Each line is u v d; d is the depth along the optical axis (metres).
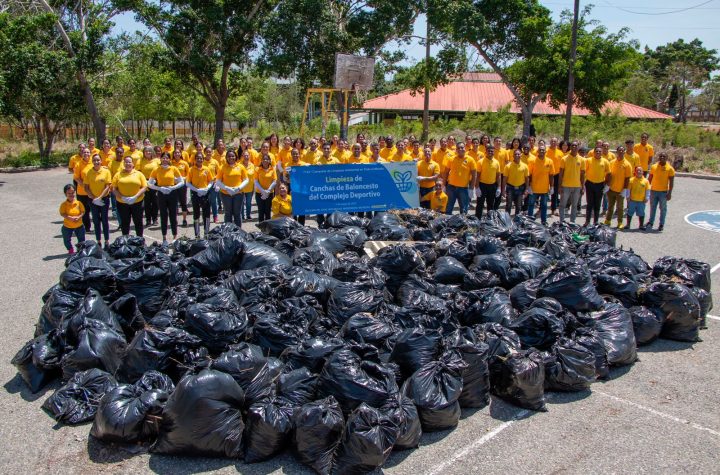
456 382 4.66
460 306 6.11
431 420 4.51
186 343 5.02
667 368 5.80
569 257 7.39
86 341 5.12
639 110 47.19
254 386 4.59
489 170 11.73
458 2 23.28
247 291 6.11
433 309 5.74
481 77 51.78
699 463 4.23
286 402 4.37
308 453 4.10
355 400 4.31
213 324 5.16
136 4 23.86
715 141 27.36
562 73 24.59
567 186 11.80
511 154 12.74
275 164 12.12
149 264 6.40
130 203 9.59
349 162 11.63
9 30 21.69
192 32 24.50
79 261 6.41
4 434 4.55
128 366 4.95
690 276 6.98
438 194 11.35
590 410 4.98
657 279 6.91
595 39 24.84
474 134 30.31
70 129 39.31
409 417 4.30
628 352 5.74
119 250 7.38
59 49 24.11
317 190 10.56
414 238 8.78
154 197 11.84
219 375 4.27
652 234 11.72
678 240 11.16
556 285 6.17
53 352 5.27
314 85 28.88
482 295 6.19
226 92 26.98
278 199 10.59
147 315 6.20
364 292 6.03
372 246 8.02
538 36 24.20
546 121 34.19
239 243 7.01
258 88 47.25
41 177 20.62
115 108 34.91
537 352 5.15
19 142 32.78
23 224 12.37
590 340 5.49
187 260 7.00
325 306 6.24
